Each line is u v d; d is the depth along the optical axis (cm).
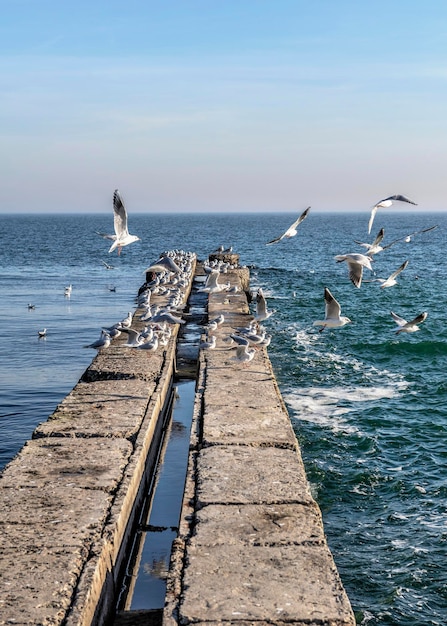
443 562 1384
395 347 3231
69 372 2916
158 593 1152
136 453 1377
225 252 5209
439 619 1223
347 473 1784
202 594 892
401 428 2106
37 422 2255
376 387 2562
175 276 4184
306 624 837
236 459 1335
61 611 856
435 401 2375
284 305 4838
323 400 2394
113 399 1728
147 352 2236
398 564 1380
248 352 2045
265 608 863
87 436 1464
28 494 1168
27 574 929
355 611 1246
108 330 2188
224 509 1122
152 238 15438
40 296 5381
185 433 1916
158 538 1334
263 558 979
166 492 1540
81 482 1220
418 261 9031
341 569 1364
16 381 2759
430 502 1631
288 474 1265
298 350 3198
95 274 7294
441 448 1948
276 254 10425
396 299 5150
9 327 3975
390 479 1748
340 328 3809
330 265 8488
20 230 19300
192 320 3459
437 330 3706
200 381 1927
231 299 3547
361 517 1569
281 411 1656
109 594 1035
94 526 1062
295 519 1094
